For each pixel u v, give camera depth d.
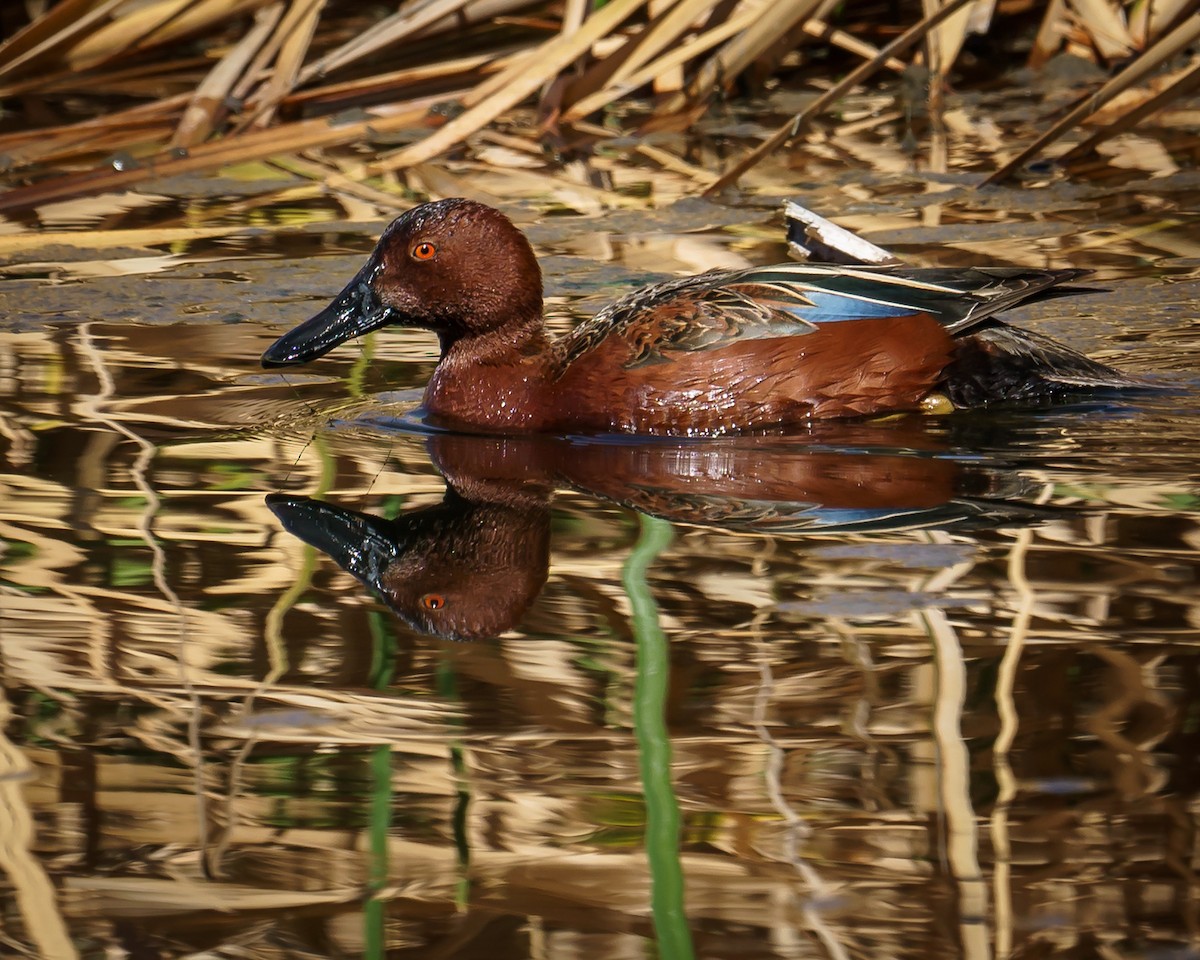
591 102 20.02
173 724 6.88
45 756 6.62
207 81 19.80
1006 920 5.42
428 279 11.55
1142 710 6.68
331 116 19.72
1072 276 11.29
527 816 6.14
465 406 11.46
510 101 18.22
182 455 10.47
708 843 5.92
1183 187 17.17
